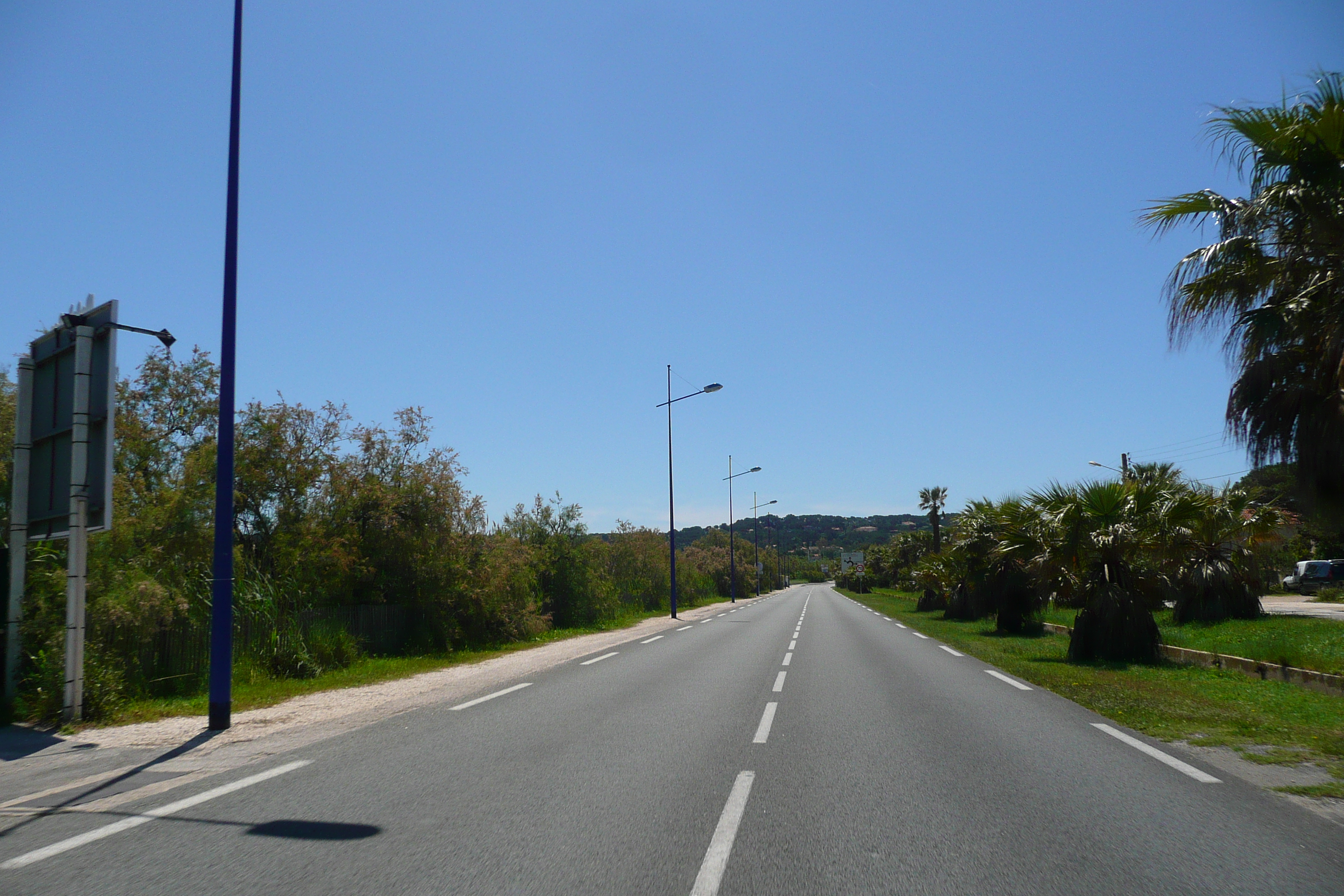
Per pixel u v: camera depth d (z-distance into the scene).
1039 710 11.02
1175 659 17.75
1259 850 5.27
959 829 5.70
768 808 6.24
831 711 10.94
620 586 45.50
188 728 10.31
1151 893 4.55
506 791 6.77
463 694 13.02
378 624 21.11
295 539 20.09
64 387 11.09
